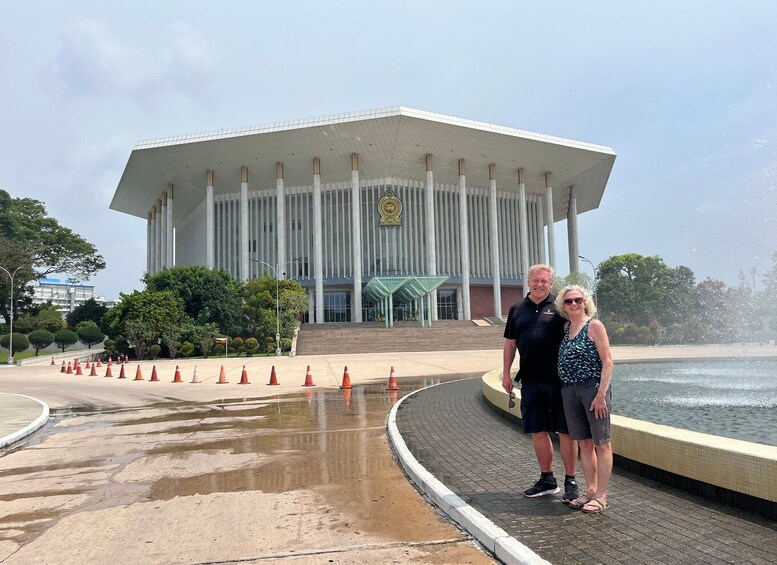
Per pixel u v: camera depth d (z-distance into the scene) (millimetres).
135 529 4730
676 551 3699
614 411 10555
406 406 11805
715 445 4906
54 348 60062
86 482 6449
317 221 57625
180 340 43750
